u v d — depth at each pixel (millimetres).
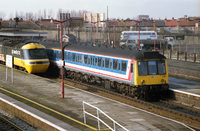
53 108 21438
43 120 17953
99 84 34969
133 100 26219
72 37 98125
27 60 37438
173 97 27156
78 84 34594
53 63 41281
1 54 46500
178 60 54875
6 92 26844
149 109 23250
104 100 23906
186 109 23969
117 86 29250
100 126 17312
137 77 25766
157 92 27000
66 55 38156
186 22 111562
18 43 41438
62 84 24562
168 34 98188
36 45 38312
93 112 20297
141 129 16656
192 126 18500
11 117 21781
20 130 18703
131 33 94562
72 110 20875
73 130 16062
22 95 25719
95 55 32094
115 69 28703
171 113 21969
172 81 33875
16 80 33219
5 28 105625
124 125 17406
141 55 26047
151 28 111875
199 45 86875
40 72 38750
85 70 34094
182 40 95500
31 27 116500
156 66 26469
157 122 18000
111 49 30641
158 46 89062
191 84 31578
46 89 28344
